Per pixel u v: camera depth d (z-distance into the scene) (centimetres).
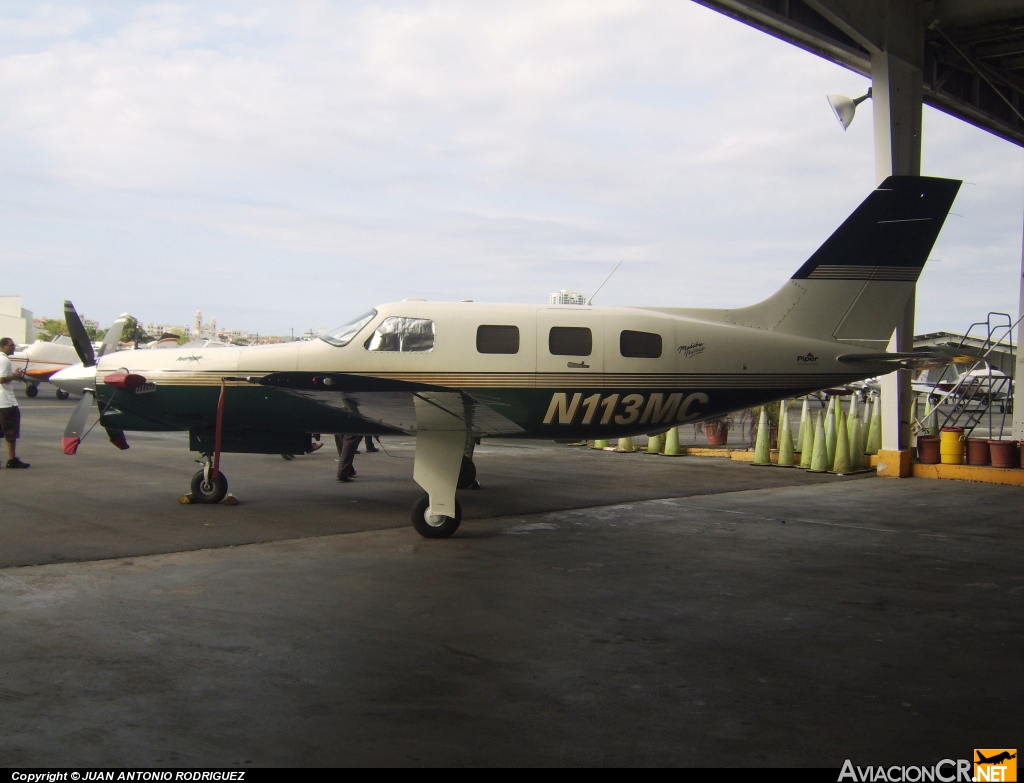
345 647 455
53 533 750
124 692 383
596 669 427
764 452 1459
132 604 530
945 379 2914
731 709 375
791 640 481
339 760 319
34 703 368
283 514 882
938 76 1530
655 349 928
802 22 1212
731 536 808
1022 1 1262
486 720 360
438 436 793
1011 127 1716
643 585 609
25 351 2981
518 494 1069
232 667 420
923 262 993
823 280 987
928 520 914
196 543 726
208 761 316
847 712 374
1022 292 1434
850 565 685
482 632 488
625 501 1027
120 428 967
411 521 829
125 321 1248
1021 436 1437
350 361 912
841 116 1272
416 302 930
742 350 952
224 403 923
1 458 1324
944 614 540
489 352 909
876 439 1545
